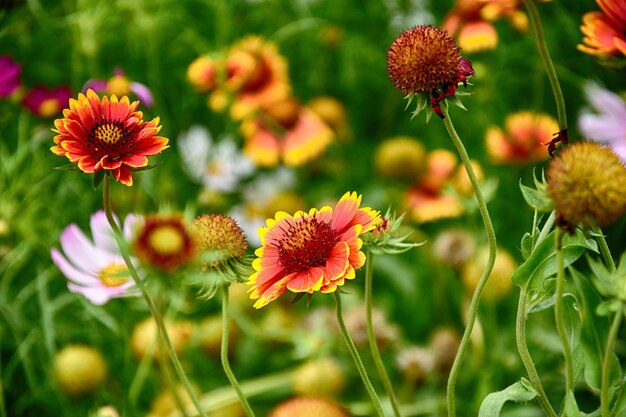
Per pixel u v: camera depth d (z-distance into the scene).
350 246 0.77
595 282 0.71
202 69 1.35
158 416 1.10
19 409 1.17
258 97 1.35
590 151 0.71
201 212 1.38
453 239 1.18
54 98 1.34
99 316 1.13
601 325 0.73
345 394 1.16
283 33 1.53
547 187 0.72
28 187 1.29
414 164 1.36
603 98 1.22
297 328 1.24
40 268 1.25
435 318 1.31
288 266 0.78
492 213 1.33
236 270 0.79
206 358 1.24
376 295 1.35
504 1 1.07
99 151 0.77
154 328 1.12
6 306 1.17
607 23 0.77
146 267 0.78
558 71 1.36
